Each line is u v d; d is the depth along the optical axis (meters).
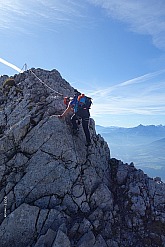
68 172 17.23
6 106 23.70
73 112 21.12
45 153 17.86
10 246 14.55
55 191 16.53
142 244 14.71
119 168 20.38
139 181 18.83
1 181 17.48
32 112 20.47
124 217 16.20
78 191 16.75
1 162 18.20
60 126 18.98
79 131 20.34
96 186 17.61
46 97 23.19
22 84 26.66
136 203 16.83
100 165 19.70
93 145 20.62
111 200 16.94
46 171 17.12
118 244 14.54
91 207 16.53
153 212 16.42
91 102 19.52
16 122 20.56
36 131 18.78
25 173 17.34
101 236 14.54
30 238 14.63
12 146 18.73
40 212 15.24
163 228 15.63
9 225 14.95
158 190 18.05
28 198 16.36
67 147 18.17
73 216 15.70
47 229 14.75
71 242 14.07
